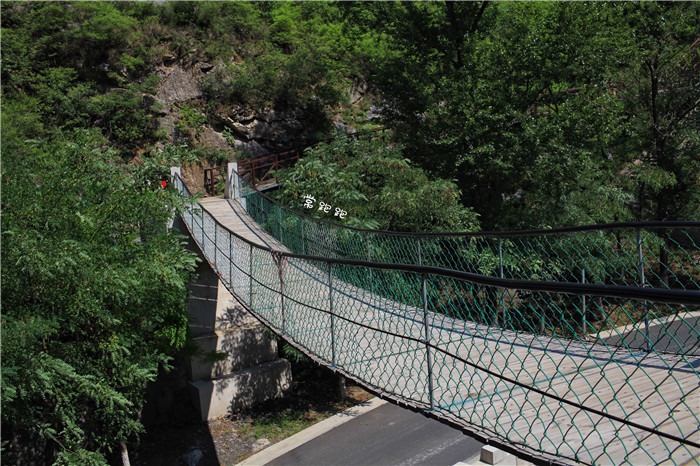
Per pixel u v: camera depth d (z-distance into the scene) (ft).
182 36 76.07
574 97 49.52
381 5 69.87
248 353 45.34
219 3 81.46
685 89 53.06
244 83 73.77
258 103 76.28
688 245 47.93
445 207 44.52
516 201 60.44
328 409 42.63
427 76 57.26
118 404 28.19
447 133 53.88
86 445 30.17
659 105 54.44
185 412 41.86
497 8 62.39
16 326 21.13
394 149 51.88
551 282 7.93
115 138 67.21
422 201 44.06
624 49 48.49
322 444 36.11
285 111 77.87
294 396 45.44
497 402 11.87
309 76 77.92
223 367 43.91
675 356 14.15
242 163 69.97
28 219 24.64
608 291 6.99
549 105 54.29
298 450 35.70
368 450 34.30
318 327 18.80
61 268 21.91
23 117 55.62
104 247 26.37
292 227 42.24
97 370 27.55
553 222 48.01
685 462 8.71
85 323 28.02
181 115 71.87
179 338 37.99
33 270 21.62
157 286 29.94
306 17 91.56
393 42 63.00
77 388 26.66
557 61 49.34
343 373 15.06
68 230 25.76
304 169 47.19
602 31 48.88
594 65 49.21
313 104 79.56
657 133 54.60
